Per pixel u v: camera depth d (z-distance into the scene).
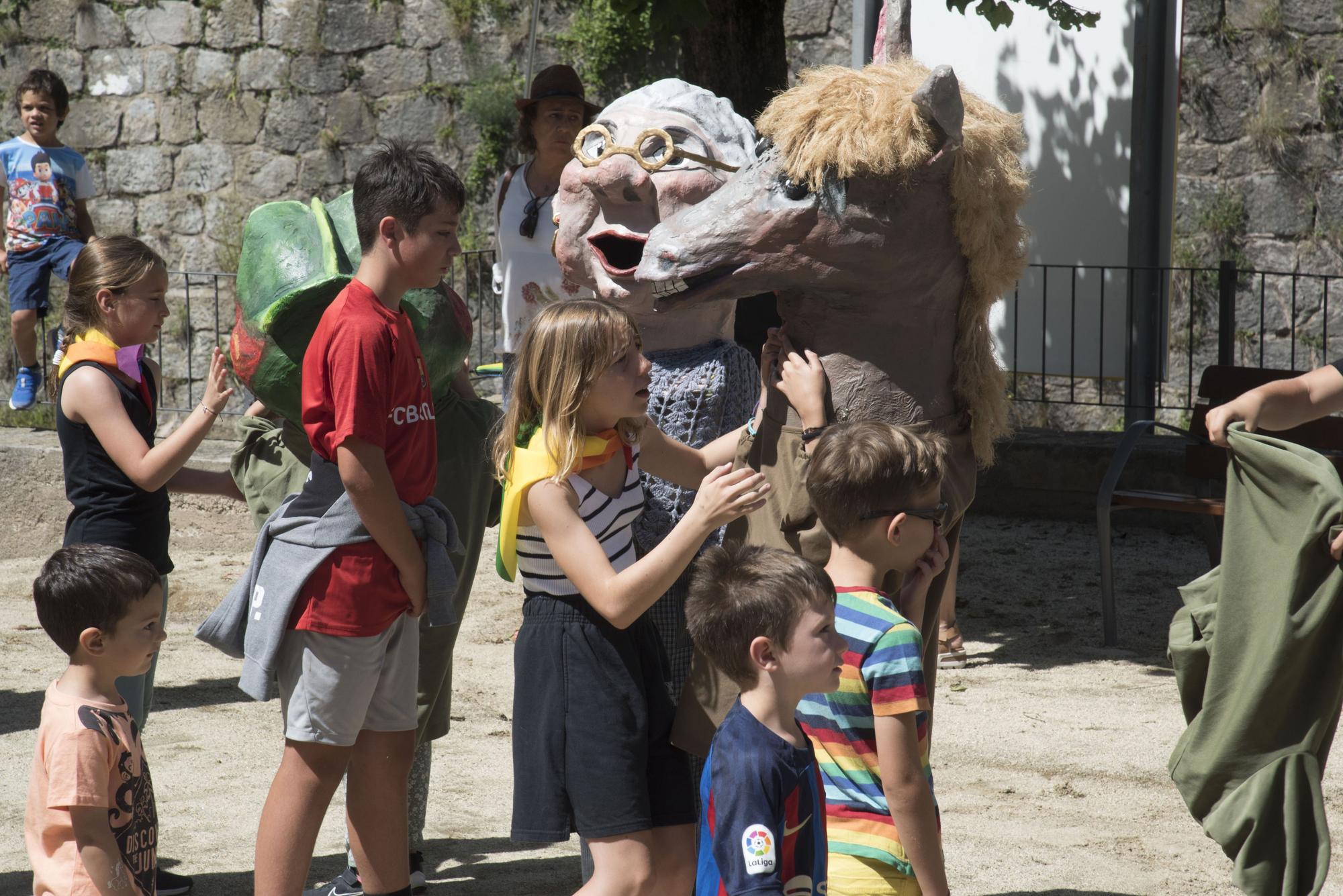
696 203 7.83
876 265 6.11
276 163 28.70
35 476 18.39
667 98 8.02
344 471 6.38
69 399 7.62
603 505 5.96
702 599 5.06
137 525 7.73
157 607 5.82
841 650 5.07
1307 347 24.36
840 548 5.80
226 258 28.83
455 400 7.86
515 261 12.55
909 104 5.98
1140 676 12.06
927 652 6.55
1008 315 23.12
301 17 28.36
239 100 28.78
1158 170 21.62
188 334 23.70
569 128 12.39
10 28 29.62
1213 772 6.29
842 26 25.50
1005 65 22.45
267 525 6.73
